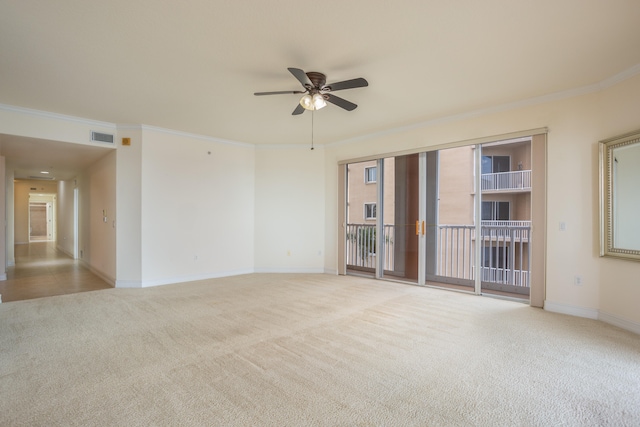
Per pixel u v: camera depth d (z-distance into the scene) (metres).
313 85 3.19
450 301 4.16
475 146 4.42
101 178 5.77
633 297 3.08
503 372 2.30
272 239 6.34
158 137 5.15
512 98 3.87
